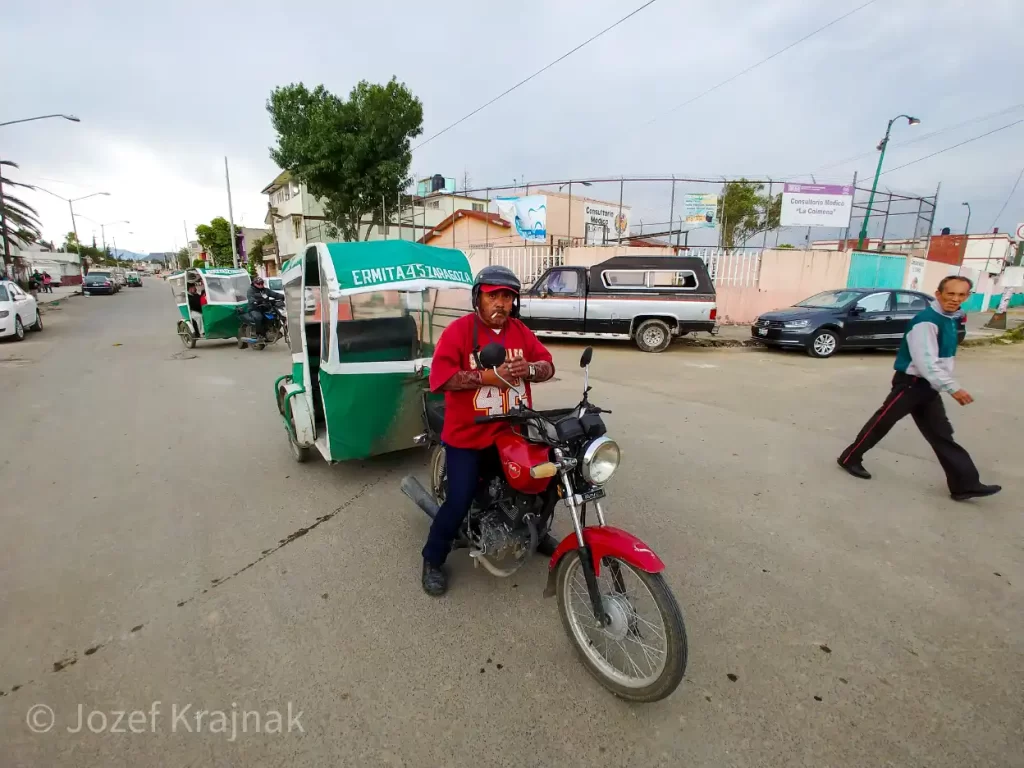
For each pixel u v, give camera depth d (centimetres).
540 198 1702
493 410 257
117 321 1673
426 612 276
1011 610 279
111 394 725
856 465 450
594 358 1060
